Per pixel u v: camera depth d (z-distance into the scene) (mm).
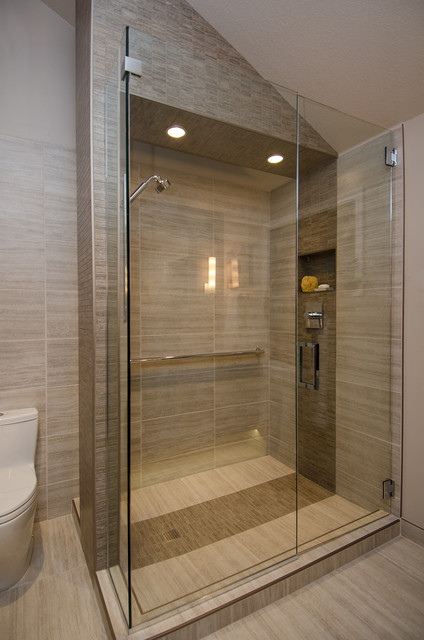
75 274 2061
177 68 1429
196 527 1510
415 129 1796
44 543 1794
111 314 1441
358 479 1942
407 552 1739
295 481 1787
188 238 1960
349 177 1930
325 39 1589
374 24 1441
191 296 2027
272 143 1733
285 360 1973
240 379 2215
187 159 1836
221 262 2139
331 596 1458
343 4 1410
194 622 1242
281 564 1517
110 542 1467
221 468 1943
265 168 1956
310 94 1914
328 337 1962
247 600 1358
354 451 1955
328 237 1946
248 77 1636
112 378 1429
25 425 1830
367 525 1823
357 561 1677
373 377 1947
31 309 1955
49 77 1977
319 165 1902
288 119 1750
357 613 1375
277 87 1711
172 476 1814
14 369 1926
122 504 1321
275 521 1659
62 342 2033
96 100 1442
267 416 1998
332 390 1929
